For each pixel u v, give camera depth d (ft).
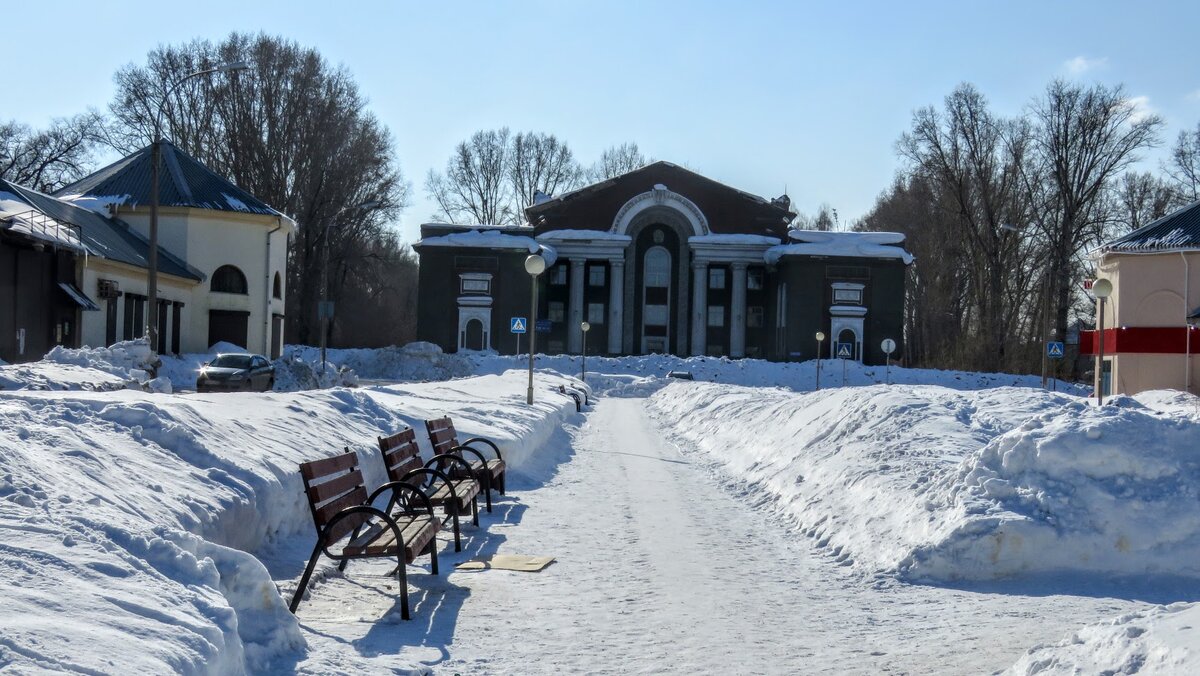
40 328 124.57
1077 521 31.27
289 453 35.27
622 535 38.22
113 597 16.06
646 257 262.06
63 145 228.02
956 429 44.78
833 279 241.76
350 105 240.12
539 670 21.11
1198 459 32.27
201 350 175.94
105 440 26.68
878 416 49.08
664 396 152.35
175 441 29.19
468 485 38.24
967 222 235.40
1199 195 220.43
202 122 232.94
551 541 36.58
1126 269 144.05
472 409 67.56
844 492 40.96
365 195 244.22
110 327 143.95
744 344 260.42
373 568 30.78
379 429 48.44
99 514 19.88
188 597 17.38
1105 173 213.66
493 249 244.83
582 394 146.51
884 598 28.78
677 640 23.79
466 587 28.73
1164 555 30.66
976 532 31.17
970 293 254.47
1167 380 139.74
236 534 27.12
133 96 228.22
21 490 19.75
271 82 230.89
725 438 75.41
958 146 226.99
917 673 21.12
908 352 289.33
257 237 181.16
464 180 328.29
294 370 129.18
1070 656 18.75
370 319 288.51
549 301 259.19
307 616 24.56
